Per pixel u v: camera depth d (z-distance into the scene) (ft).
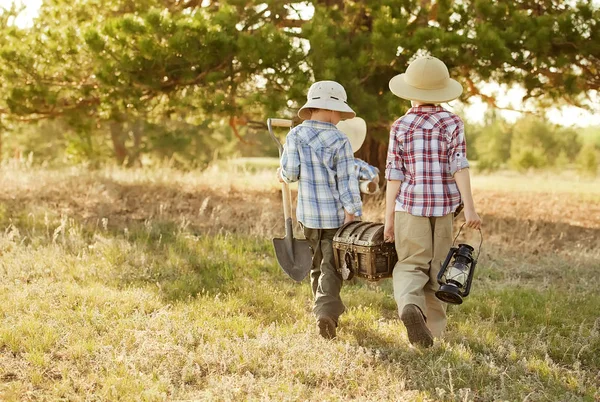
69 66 44.32
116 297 21.98
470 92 47.96
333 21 44.42
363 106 39.45
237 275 26.37
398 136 17.10
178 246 30.48
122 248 28.81
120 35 39.63
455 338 19.03
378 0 41.68
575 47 41.04
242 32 41.11
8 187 46.70
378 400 14.76
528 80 41.73
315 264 18.89
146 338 17.92
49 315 19.79
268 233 34.78
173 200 45.21
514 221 43.73
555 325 21.42
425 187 16.65
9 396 14.10
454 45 38.45
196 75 42.09
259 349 17.46
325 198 18.20
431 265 16.99
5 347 17.33
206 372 16.31
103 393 14.40
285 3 43.93
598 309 23.07
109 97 44.29
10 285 22.89
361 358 17.04
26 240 30.89
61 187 47.60
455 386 15.78
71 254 28.17
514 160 139.85
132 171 59.62
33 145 134.31
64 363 16.22
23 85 45.19
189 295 22.67
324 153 18.17
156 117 53.47
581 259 31.86
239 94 43.01
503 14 41.34
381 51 38.52
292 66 40.01
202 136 122.01
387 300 23.65
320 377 16.05
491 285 26.78
